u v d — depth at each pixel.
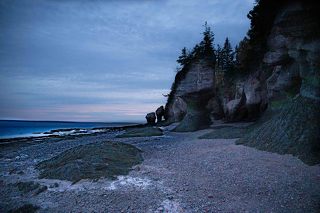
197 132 39.09
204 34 51.56
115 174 14.35
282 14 22.06
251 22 37.91
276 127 19.16
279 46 24.38
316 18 19.31
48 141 42.03
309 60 18.66
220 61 73.06
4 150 31.42
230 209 9.02
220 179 12.67
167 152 22.17
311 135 16.00
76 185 12.66
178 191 11.17
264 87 35.19
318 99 17.41
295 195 9.87
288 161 14.66
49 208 9.85
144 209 9.34
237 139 25.17
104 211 9.29
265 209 8.86
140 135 41.16
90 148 20.69
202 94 48.25
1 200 11.20
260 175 12.65
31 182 13.53
